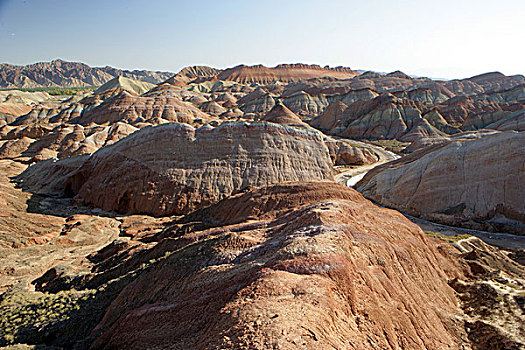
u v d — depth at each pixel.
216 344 7.76
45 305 16.03
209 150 39.16
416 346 10.84
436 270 18.53
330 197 27.22
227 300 10.72
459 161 38.44
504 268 22.41
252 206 26.77
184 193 36.12
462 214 35.31
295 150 41.06
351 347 8.18
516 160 34.56
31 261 23.47
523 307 15.45
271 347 7.02
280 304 8.80
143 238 26.58
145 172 37.91
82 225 31.30
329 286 10.10
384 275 13.28
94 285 19.02
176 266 16.02
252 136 40.56
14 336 13.49
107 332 12.80
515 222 32.88
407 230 20.50
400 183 43.00
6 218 29.59
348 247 13.19
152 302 13.95
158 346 10.22
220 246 16.61
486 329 13.88
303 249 12.20
